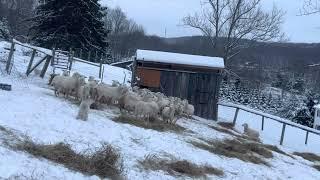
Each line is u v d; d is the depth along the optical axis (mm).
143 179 12250
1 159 10305
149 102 20359
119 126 17203
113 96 21141
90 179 10961
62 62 34562
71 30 51875
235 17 52750
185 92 31891
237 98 65312
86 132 14898
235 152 19344
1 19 69250
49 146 11945
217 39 53562
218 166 16109
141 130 17688
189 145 17828
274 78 76562
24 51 34875
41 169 10500
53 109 16703
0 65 24922
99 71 37500
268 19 61000
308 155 25562
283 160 21016
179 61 31984
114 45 105312
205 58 32688
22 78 23766
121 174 11836
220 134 23562
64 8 50594
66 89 20266
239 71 58594
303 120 60188
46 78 26328
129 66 47125
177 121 23922
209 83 31984
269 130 35844
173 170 13977
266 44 54156
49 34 51594
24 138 12195
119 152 13578
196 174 14156
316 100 62094
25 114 14711
